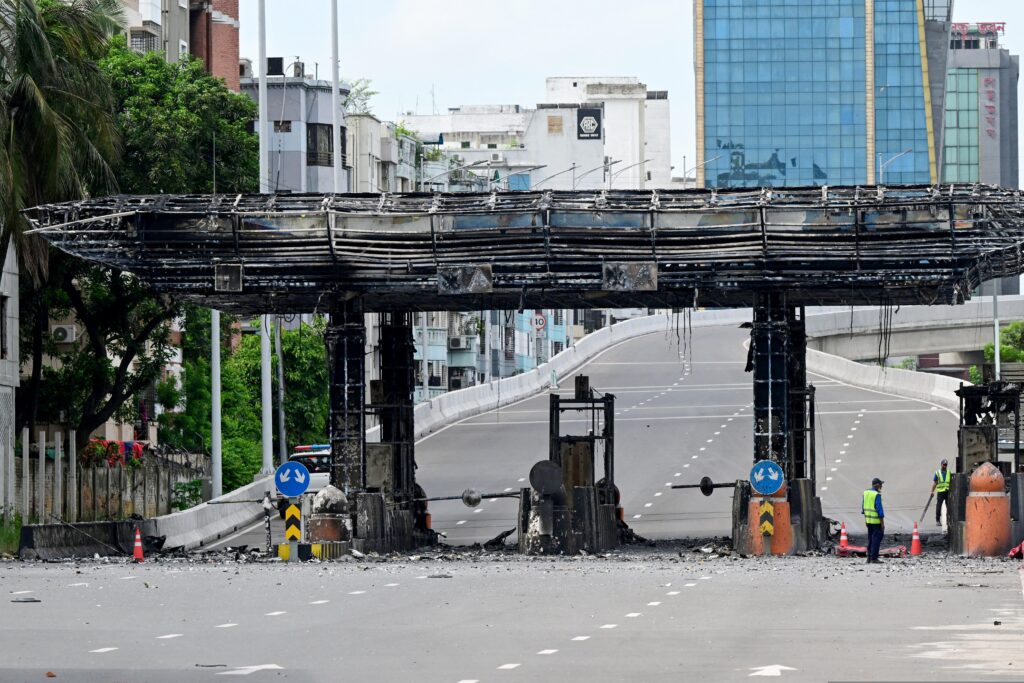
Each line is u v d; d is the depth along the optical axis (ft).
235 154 485.15
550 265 312.50
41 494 357.41
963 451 323.78
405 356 347.77
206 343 575.79
